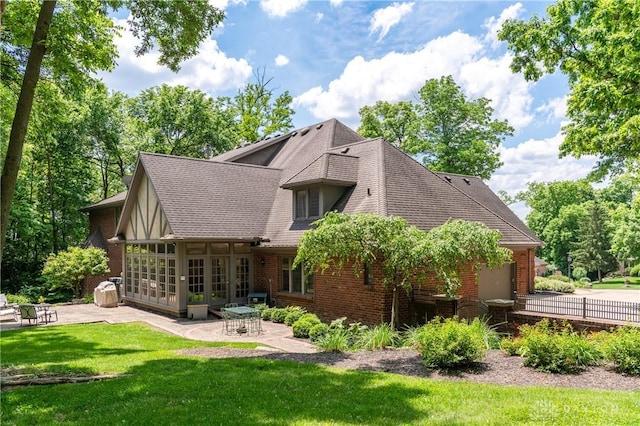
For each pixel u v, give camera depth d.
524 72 15.20
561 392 6.70
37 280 28.70
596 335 9.64
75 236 33.75
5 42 12.95
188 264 18.11
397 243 11.02
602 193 59.62
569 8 13.96
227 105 43.41
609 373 7.90
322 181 16.61
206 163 21.55
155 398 6.76
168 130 37.19
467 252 11.06
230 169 22.00
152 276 20.23
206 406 6.34
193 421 5.75
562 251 55.78
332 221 11.70
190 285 18.19
